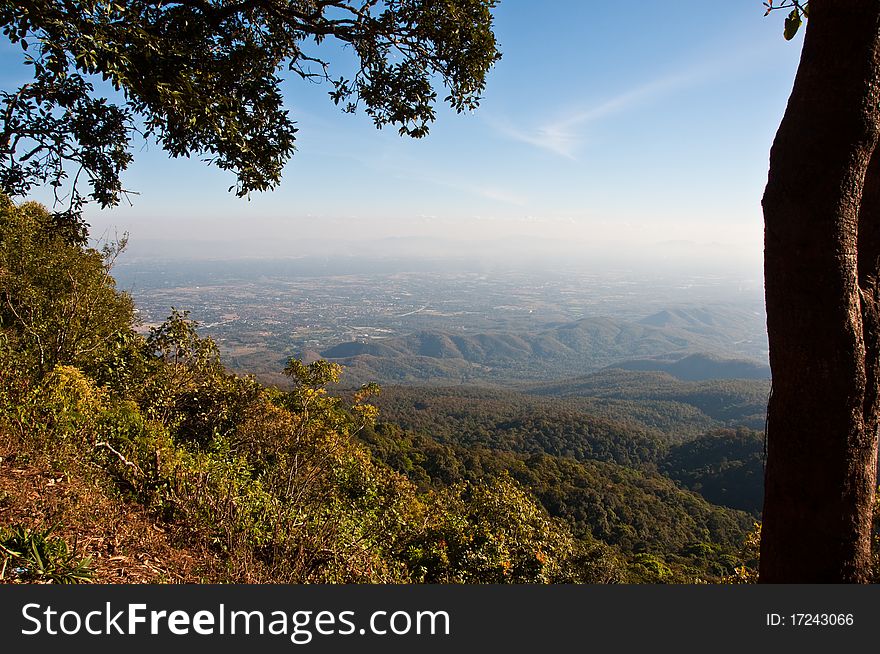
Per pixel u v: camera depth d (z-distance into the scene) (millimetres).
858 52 1403
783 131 1521
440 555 4891
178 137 3346
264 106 3625
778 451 1555
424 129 4047
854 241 1465
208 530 3838
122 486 4109
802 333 1466
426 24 3477
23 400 4520
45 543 2617
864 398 1485
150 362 7301
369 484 6262
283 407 7348
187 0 3248
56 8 2402
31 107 3172
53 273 7633
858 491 1491
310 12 3641
